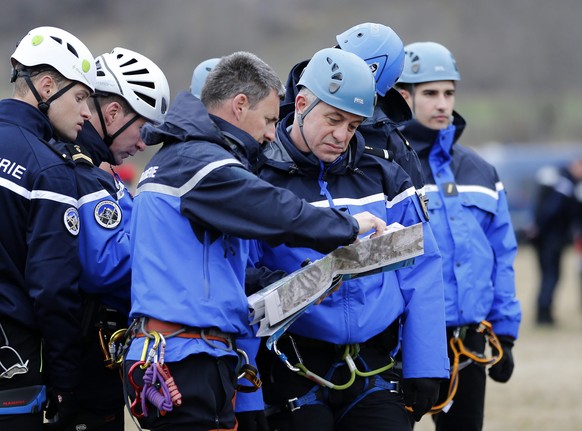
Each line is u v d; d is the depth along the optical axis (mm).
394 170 13031
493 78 109500
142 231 11391
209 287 11195
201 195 11164
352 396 12727
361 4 109500
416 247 11992
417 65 15828
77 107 12234
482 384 15961
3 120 11945
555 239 38688
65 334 11805
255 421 12047
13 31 99062
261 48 97000
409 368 12789
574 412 23828
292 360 12672
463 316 15383
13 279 11805
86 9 100375
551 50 109438
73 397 12047
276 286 11484
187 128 11438
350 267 11789
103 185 12359
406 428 12797
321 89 12117
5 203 11719
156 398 10984
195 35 94438
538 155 65062
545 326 38688
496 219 16234
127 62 13219
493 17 111750
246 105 11609
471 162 16203
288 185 12703
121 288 12547
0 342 11734
